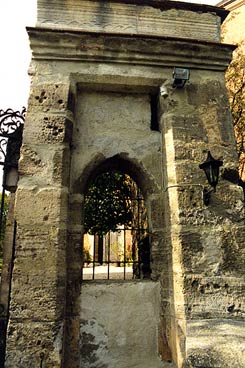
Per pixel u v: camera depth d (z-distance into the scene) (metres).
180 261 3.09
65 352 2.98
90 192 5.39
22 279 2.88
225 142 3.55
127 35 3.50
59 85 3.44
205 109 3.62
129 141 3.67
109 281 3.36
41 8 3.58
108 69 3.56
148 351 3.21
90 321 3.16
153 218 3.51
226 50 3.78
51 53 3.49
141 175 3.66
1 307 3.94
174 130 3.48
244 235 3.28
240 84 6.51
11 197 4.80
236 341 2.25
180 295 3.02
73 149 3.52
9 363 2.69
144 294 3.34
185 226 3.18
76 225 3.29
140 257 4.01
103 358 3.11
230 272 3.13
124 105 3.79
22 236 2.97
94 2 3.69
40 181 3.13
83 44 3.50
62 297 2.93
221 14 4.01
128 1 3.75
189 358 2.06
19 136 3.77
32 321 2.79
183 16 3.87
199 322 2.80
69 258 3.20
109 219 5.41
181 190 3.29
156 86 3.68
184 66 3.73
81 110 3.68
